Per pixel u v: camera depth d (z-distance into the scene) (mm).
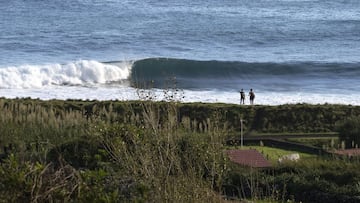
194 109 92688
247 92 132125
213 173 26656
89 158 49125
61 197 18188
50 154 48531
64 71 145750
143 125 28906
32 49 186875
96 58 175750
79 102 95688
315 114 95375
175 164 25578
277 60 170250
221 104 99938
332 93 131875
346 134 78188
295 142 78750
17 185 17641
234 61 159375
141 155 24625
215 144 27781
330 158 62781
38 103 94062
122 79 149125
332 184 51000
